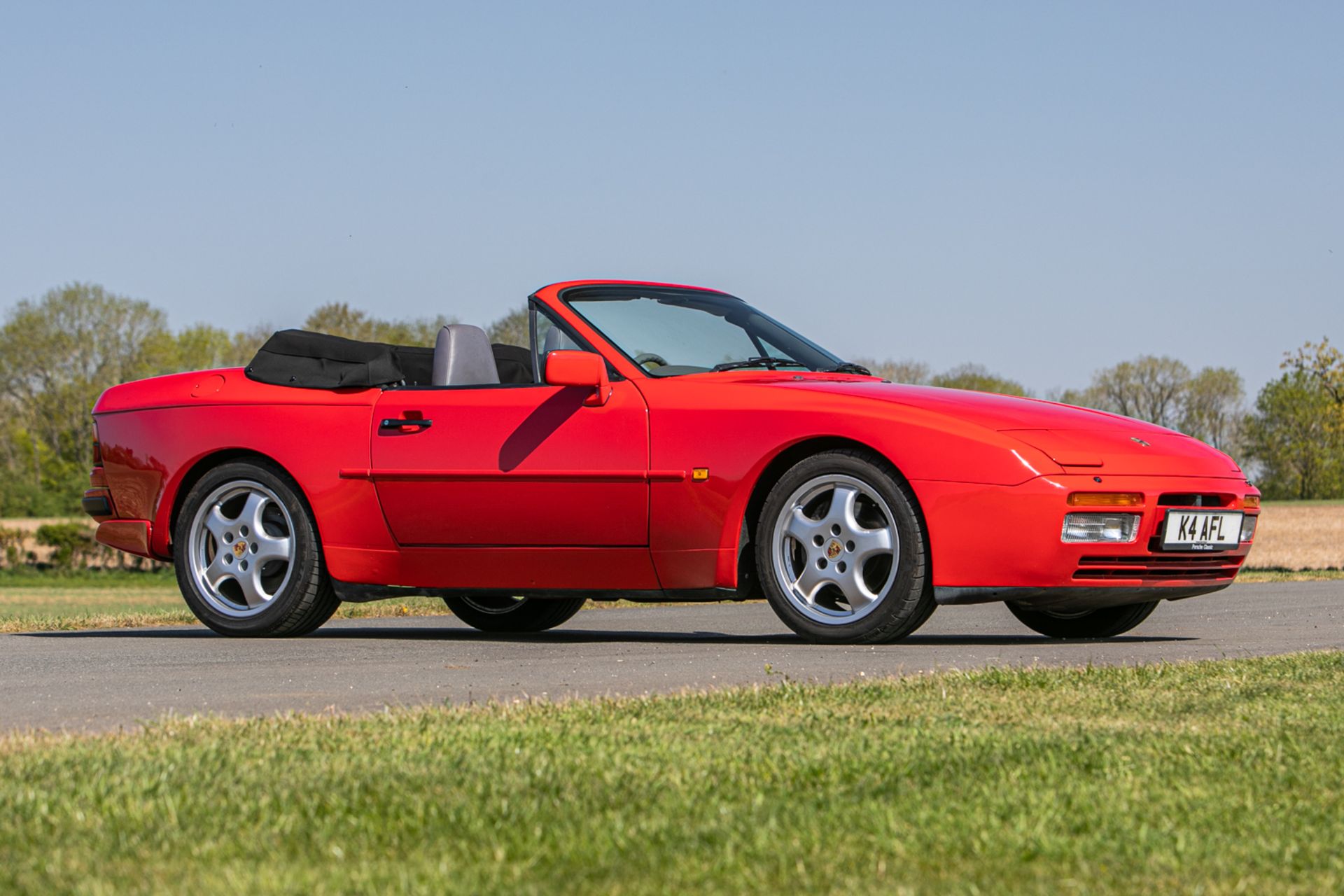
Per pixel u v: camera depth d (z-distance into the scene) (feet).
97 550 261.85
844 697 20.30
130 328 312.91
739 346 33.99
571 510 31.63
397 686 23.86
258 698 22.61
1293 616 39.99
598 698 20.74
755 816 12.75
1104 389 385.29
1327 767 14.97
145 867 11.30
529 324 33.76
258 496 35.22
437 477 32.76
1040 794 13.62
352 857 11.60
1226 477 30.83
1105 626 33.76
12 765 15.25
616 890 10.63
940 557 28.94
